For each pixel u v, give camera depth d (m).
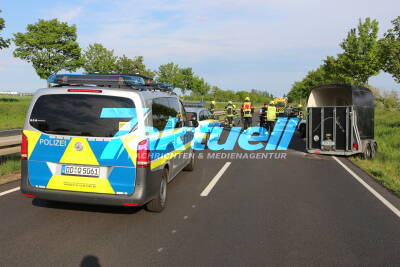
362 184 7.74
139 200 4.62
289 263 3.74
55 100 4.74
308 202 6.17
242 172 8.88
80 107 4.68
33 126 4.78
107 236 4.40
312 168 9.67
